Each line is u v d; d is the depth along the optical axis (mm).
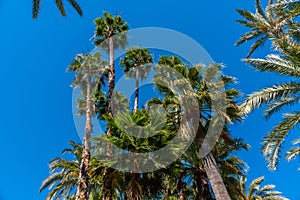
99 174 12461
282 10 12625
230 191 14273
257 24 18219
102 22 19984
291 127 11055
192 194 15641
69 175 18031
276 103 12141
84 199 12367
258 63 12109
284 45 11703
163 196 14422
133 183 11148
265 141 11281
